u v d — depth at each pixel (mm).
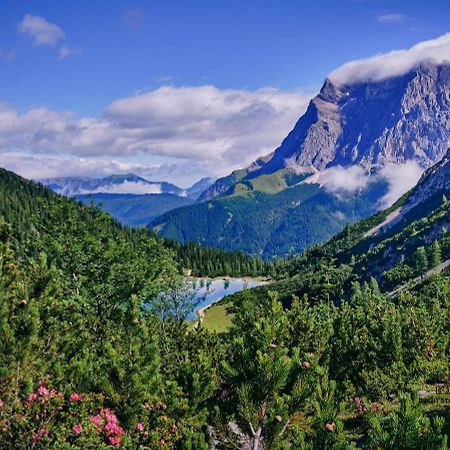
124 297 35875
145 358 17500
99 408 15523
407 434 9211
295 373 13023
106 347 18891
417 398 10078
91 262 35844
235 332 29562
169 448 15961
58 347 18031
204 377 18516
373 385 27062
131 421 16078
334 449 10023
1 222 26375
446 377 28625
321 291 154000
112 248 37062
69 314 20656
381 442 9430
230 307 118125
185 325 30922
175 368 24297
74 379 16500
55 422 13125
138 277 36562
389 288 134375
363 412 24656
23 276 19484
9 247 22953
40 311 17672
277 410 12398
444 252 139000
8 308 16109
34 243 33625
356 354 29547
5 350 14742
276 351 13164
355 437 20547
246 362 13320
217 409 14023
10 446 12188
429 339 31953
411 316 34062
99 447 13617
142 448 15594
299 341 24125
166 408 16938
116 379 16516
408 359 30672
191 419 16797
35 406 12734
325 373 13102
